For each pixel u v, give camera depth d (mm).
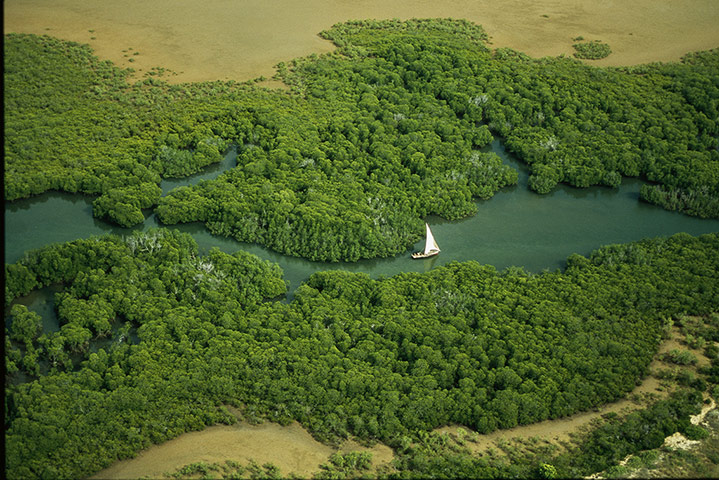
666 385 158875
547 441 146875
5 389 148500
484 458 142750
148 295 174625
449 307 173125
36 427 141625
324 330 165500
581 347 164000
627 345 165750
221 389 153250
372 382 153875
